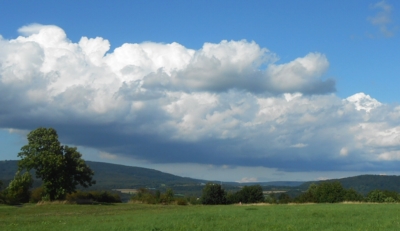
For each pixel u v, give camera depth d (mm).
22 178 79625
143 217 42031
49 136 80688
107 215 50656
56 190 80375
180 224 32562
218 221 35062
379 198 102625
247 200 114562
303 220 35094
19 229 32531
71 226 33812
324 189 107188
